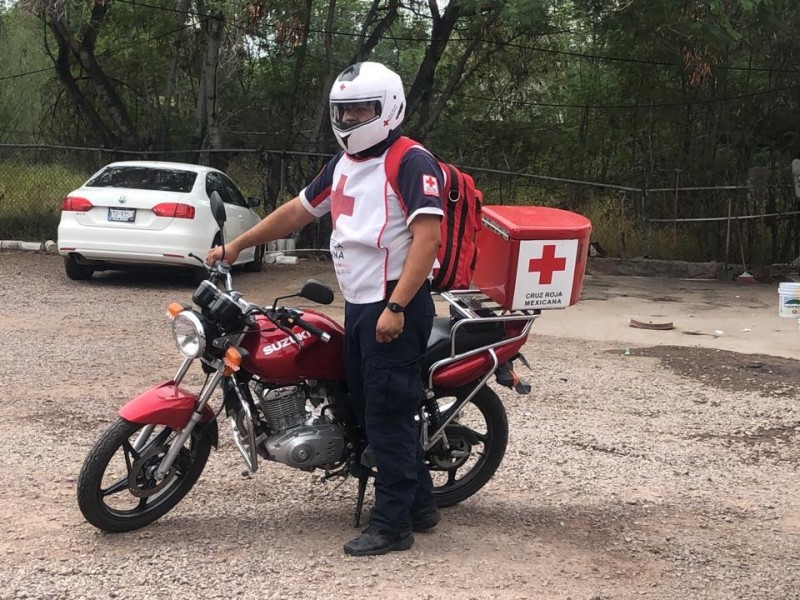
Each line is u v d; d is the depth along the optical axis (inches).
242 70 697.6
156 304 400.2
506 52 676.1
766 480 207.6
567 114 709.9
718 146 655.8
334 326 163.6
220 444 214.4
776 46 608.7
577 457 217.6
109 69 747.4
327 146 648.4
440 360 165.9
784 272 607.5
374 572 150.8
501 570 154.4
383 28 633.0
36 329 337.7
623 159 693.9
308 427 161.5
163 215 427.5
